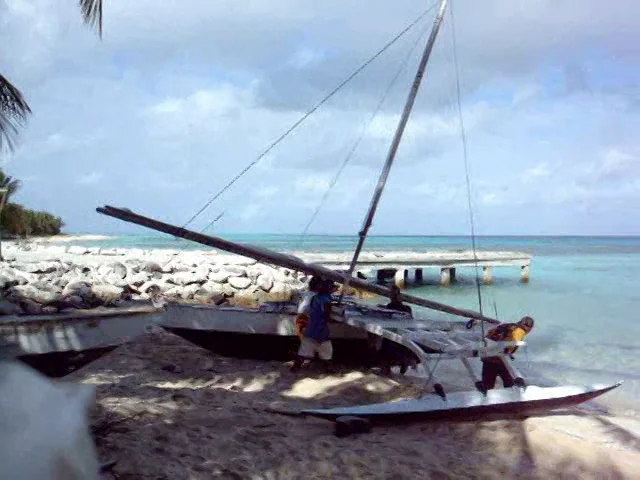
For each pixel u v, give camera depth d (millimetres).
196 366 9953
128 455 5480
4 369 3666
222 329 10273
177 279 21406
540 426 7414
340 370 10008
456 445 6684
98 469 3877
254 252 9898
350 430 6723
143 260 23516
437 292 27312
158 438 6027
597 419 7984
